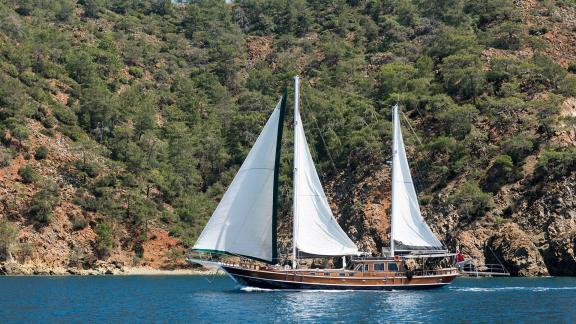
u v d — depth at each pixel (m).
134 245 118.31
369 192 120.75
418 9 198.38
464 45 156.88
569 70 148.62
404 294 65.75
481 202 108.75
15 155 121.62
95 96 144.25
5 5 177.00
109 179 125.62
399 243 70.06
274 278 66.25
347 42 197.25
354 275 67.00
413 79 146.88
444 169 118.31
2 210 113.31
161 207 126.62
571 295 66.31
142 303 60.50
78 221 116.06
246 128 149.88
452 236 108.12
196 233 122.88
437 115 130.75
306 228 66.44
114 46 177.88
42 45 152.62
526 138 117.06
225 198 64.81
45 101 136.75
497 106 126.81
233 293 67.50
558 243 100.25
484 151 119.44
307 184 66.88
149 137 140.50
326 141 134.62
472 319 49.16
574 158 107.75
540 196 107.44
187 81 176.38
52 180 120.06
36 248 111.25
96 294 70.38
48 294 70.56
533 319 49.06
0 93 128.12
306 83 167.00
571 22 167.38
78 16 199.50
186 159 140.25
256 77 181.12
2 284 85.69
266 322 47.84
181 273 115.56
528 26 166.88
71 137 133.25
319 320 48.72
